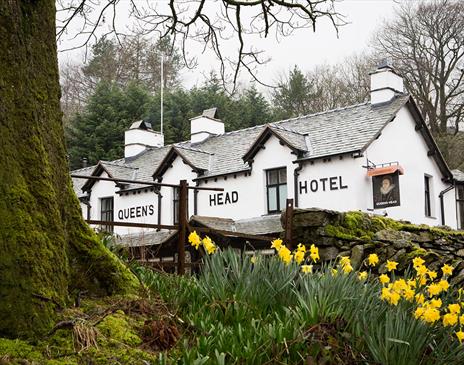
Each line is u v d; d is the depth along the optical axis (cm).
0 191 384
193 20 894
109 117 3447
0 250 372
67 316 397
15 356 348
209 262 527
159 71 3391
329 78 4150
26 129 413
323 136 1975
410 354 416
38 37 446
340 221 845
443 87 3108
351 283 495
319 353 414
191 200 2180
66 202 457
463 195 2247
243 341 399
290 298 487
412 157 2014
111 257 481
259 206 1984
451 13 3091
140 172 2475
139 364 371
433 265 846
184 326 439
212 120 2495
